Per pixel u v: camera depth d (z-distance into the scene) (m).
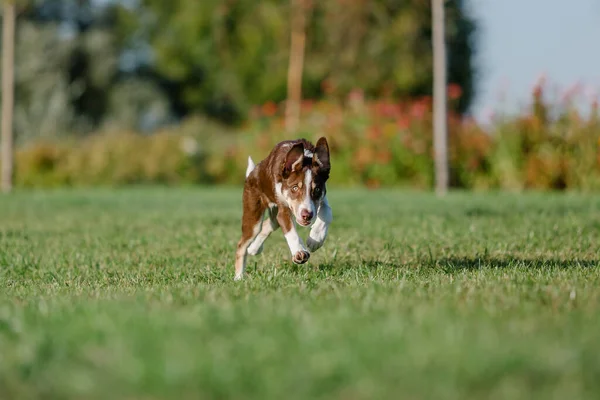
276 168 8.40
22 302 7.24
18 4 29.36
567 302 6.36
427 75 40.44
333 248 10.95
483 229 12.91
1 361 4.88
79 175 33.12
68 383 4.37
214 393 4.18
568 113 25.02
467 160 26.16
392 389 4.11
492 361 4.36
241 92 52.53
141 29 64.00
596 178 24.48
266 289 7.49
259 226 8.88
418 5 39.88
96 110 62.41
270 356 4.66
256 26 45.88
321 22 39.94
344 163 27.69
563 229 12.75
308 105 29.69
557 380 4.19
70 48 60.53
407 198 20.77
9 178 29.41
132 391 4.24
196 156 32.81
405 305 6.16
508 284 7.35
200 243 11.95
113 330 5.23
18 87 58.47
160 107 62.97
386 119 27.80
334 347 4.78
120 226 15.19
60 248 12.06
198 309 5.98
